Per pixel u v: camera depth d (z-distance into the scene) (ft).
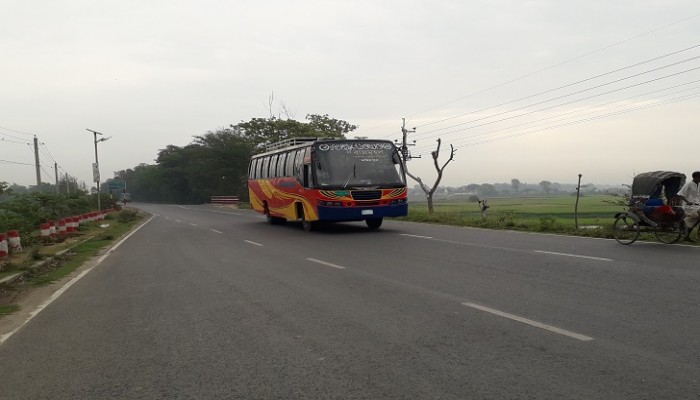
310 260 41.50
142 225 104.37
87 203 143.33
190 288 31.63
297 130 194.49
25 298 31.55
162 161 373.20
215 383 15.71
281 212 80.07
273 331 21.09
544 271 31.53
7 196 85.35
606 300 23.58
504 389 14.28
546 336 18.75
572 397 13.58
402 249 45.75
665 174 41.83
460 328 20.26
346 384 15.15
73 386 15.99
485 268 33.73
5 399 15.17
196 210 184.34
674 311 21.30
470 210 158.51
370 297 26.61
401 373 15.80
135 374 16.80
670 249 38.45
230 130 305.94
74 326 23.66
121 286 33.83
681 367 15.31
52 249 58.80
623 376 14.80
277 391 14.90
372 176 63.57
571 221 68.69
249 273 36.29
